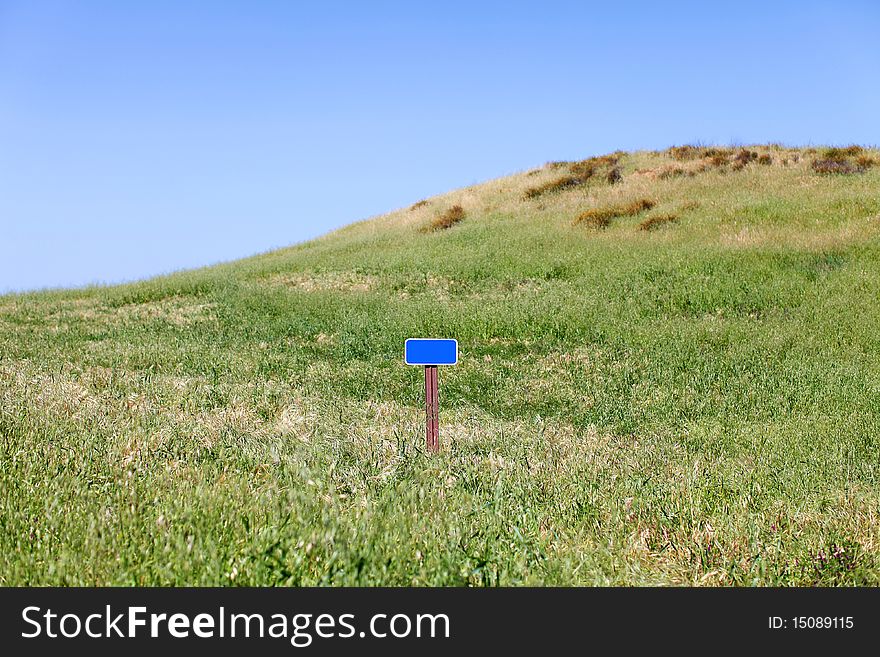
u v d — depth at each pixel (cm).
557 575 396
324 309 1786
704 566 446
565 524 499
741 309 1638
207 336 1583
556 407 1076
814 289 1688
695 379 1192
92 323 1783
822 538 475
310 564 370
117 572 349
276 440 677
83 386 916
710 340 1428
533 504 523
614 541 476
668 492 575
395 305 1812
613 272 1945
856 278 1716
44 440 578
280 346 1487
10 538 378
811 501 586
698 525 493
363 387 1148
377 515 444
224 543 386
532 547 424
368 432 754
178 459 569
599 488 582
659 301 1706
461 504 497
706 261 1914
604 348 1409
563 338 1494
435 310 1697
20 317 1864
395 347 1448
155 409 799
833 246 1922
